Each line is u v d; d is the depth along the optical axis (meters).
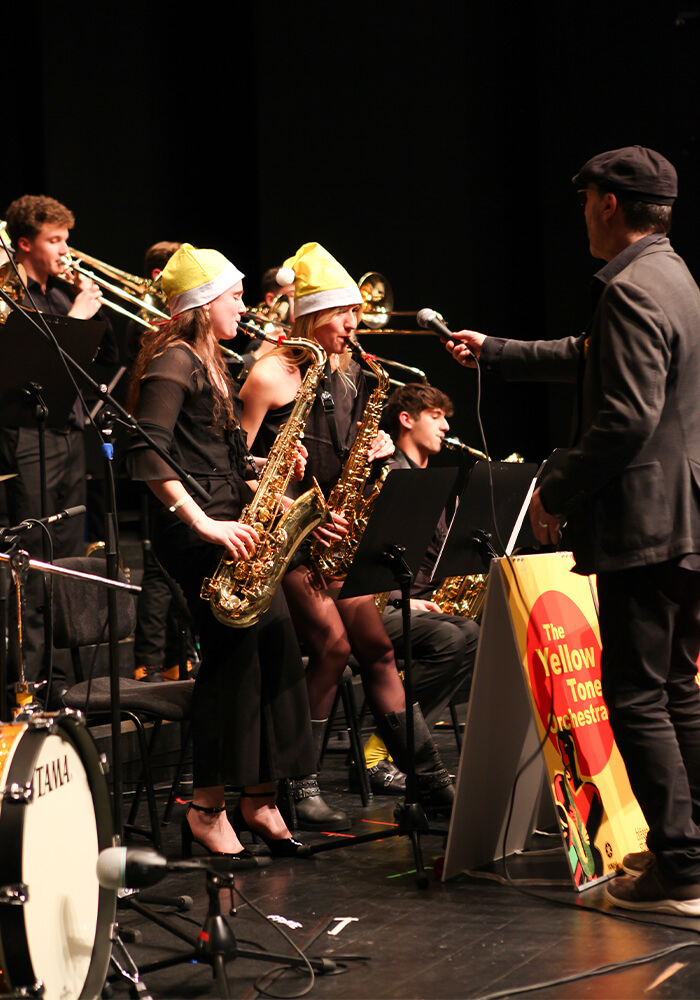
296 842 4.88
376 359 5.64
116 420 4.31
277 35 11.52
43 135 11.38
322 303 5.33
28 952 2.85
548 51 10.73
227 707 4.67
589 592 4.87
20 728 3.08
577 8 10.59
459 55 10.87
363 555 4.54
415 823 4.57
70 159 11.40
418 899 4.24
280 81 11.55
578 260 10.71
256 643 4.75
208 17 12.23
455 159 10.93
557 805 4.27
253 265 12.52
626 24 10.41
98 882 3.31
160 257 7.61
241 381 6.67
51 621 4.85
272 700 4.78
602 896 4.18
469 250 10.91
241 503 4.82
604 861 4.36
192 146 12.23
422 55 11.01
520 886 4.34
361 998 3.36
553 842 4.96
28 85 11.49
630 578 3.91
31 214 6.94
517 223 10.98
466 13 10.84
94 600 5.27
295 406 5.09
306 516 4.91
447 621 6.18
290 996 3.39
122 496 7.43
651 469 3.85
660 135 10.34
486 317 10.96
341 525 5.22
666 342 3.78
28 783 2.92
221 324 4.85
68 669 6.98
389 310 8.78
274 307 8.25
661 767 3.89
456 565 4.95
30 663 6.41
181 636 6.26
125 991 3.50
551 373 4.77
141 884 3.09
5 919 2.82
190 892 4.41
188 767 6.43
